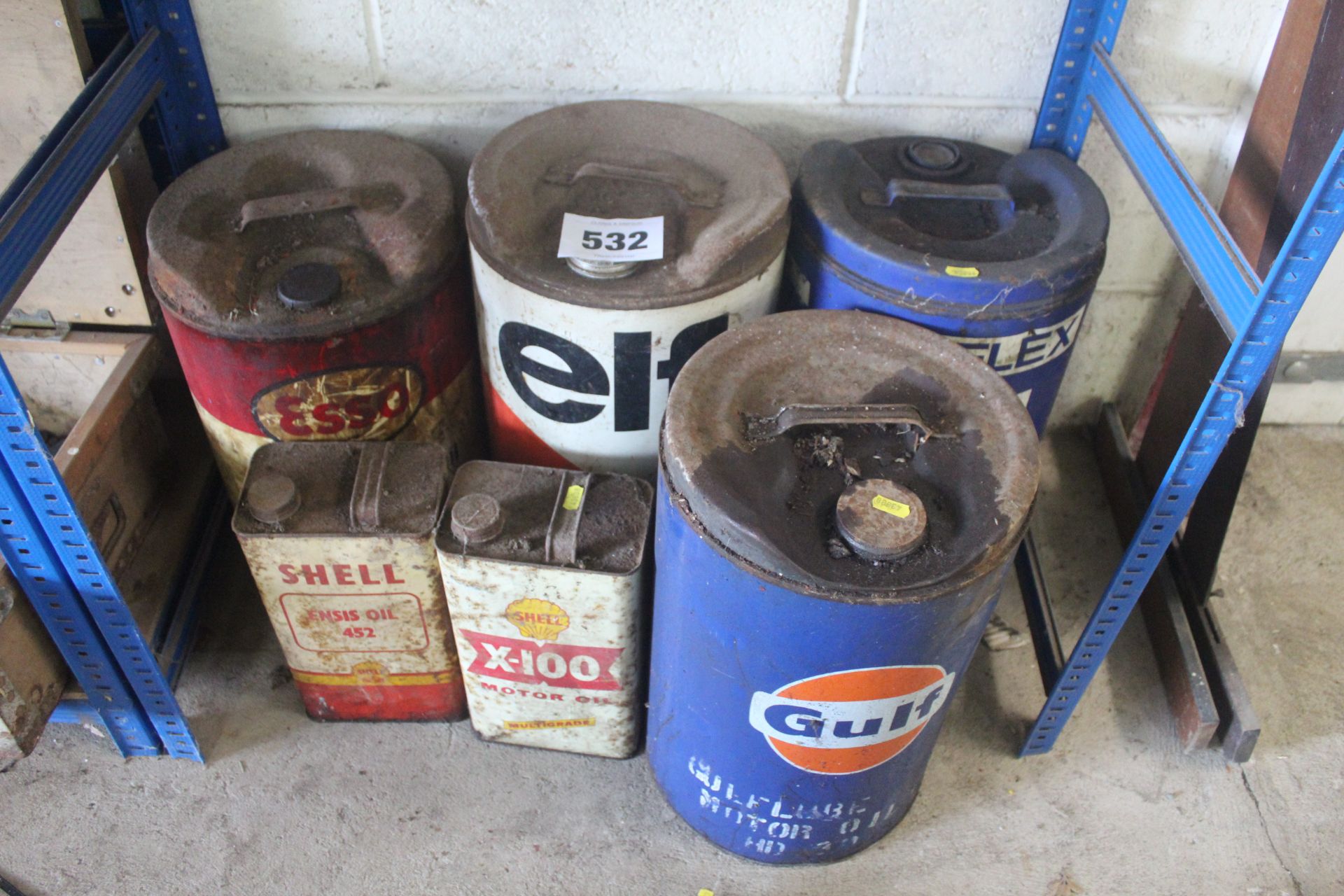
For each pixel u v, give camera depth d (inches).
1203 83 68.3
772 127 69.7
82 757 64.1
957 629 46.1
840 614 43.0
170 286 56.0
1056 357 59.7
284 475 56.2
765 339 51.9
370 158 63.5
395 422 63.0
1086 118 67.1
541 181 59.8
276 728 66.1
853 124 69.7
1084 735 67.5
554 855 60.5
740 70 66.7
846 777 53.5
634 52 65.3
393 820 61.7
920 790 64.2
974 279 54.4
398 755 65.0
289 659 61.8
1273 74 63.9
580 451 62.2
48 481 48.3
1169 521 52.9
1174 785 65.0
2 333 68.7
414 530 54.3
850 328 52.9
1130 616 74.9
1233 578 77.0
